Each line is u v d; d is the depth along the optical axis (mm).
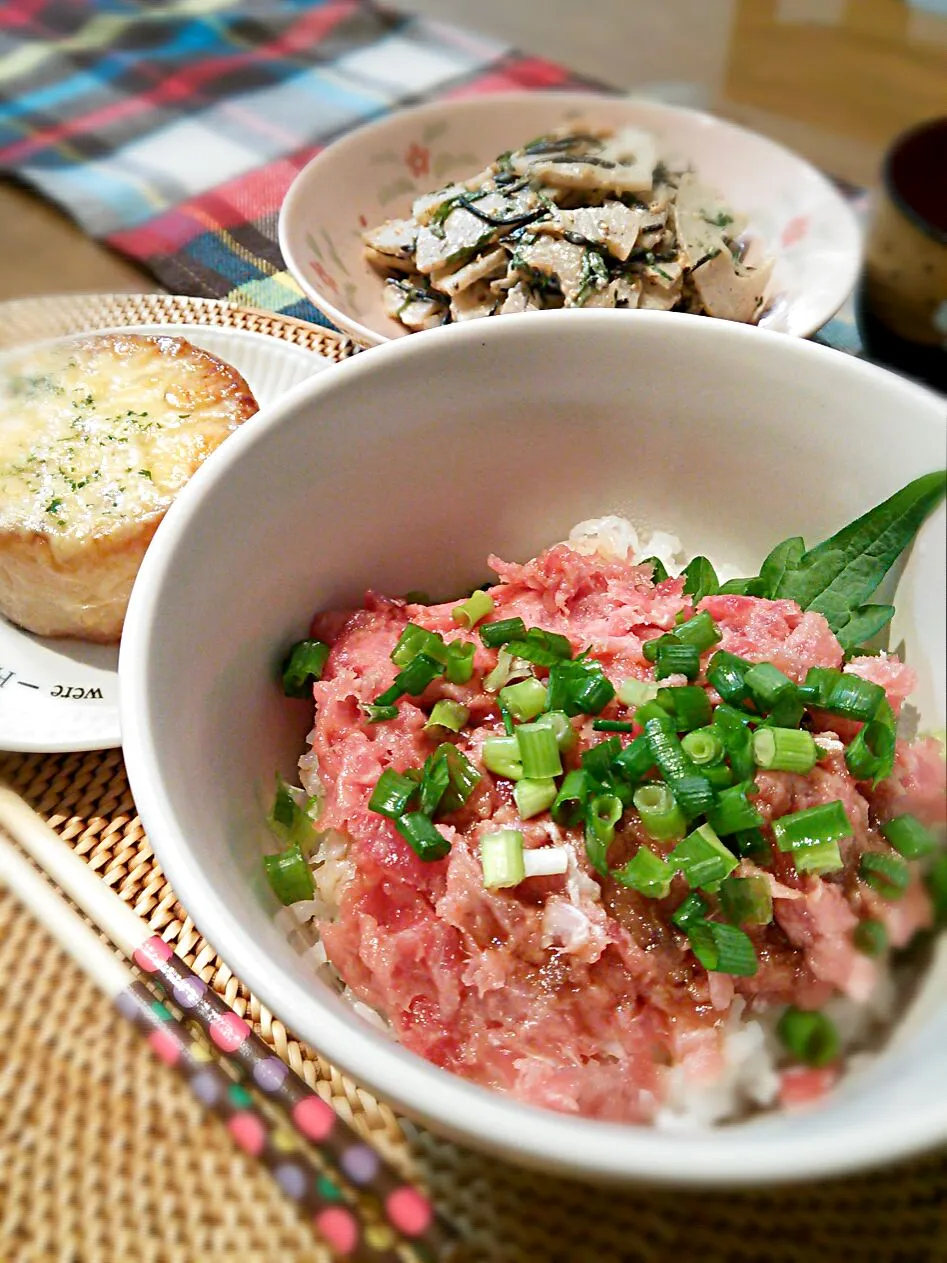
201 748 192
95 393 294
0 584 273
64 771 242
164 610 188
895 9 384
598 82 400
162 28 431
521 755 197
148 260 348
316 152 382
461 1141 141
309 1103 187
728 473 243
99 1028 196
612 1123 166
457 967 185
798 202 349
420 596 254
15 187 360
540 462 247
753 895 184
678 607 224
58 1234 176
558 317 228
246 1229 177
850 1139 136
